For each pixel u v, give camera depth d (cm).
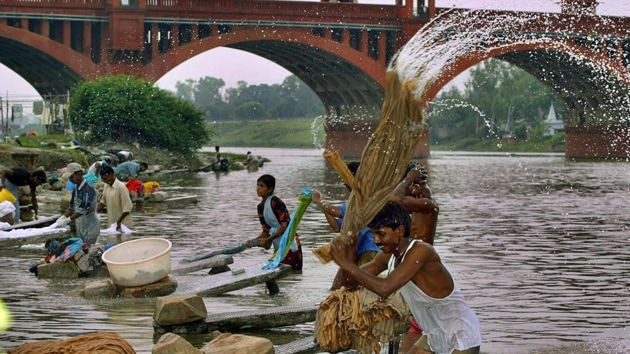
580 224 2488
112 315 1158
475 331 734
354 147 9656
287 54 8862
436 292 727
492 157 9856
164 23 7175
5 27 6644
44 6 6700
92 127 6266
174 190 4000
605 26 7769
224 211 2823
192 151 6706
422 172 911
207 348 916
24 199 2609
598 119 9725
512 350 1013
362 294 759
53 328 1084
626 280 1491
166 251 1285
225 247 1895
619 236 2177
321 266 1592
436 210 892
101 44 7075
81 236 1577
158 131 6381
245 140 17350
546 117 13462
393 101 720
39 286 1374
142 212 2761
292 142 16075
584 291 1389
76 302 1243
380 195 725
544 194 3834
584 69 8738
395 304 756
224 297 1292
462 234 2209
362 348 769
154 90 6462
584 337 1083
